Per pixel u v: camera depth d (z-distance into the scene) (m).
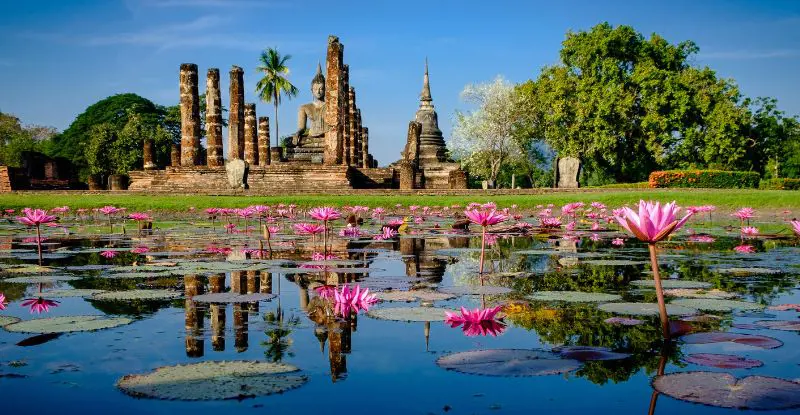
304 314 3.38
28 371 2.28
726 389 2.00
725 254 6.72
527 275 4.98
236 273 5.24
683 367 2.30
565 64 43.56
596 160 44.03
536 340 2.72
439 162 45.16
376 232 11.02
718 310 3.41
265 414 1.81
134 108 61.19
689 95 39.00
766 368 2.28
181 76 29.38
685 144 38.78
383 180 31.84
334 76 27.55
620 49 41.53
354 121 37.56
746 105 39.97
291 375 2.21
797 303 3.60
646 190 23.20
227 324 3.12
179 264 5.83
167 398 1.96
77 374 2.24
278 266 5.64
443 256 6.64
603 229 11.16
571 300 3.74
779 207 17.52
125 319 3.22
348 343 2.70
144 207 19.33
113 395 1.99
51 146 64.56
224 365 2.33
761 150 43.12
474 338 2.78
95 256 6.76
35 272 5.32
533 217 17.78
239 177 25.14
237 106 29.19
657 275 2.72
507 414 1.83
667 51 42.56
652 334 2.84
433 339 2.76
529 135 48.94
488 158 50.75
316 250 7.47
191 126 29.34
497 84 48.88
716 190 22.38
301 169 27.67
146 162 36.38
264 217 17.72
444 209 19.64
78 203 19.77
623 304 3.58
